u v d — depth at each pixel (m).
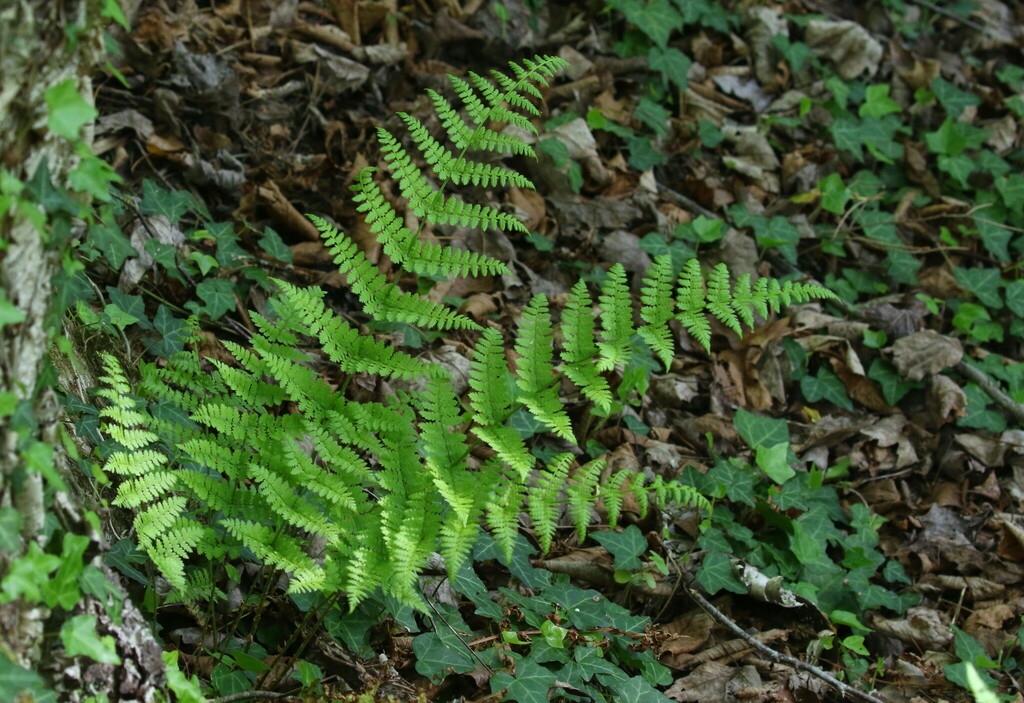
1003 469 2.07
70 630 1.49
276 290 1.94
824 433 2.04
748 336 2.10
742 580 1.86
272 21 2.17
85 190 1.51
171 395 1.66
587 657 1.74
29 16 1.45
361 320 1.97
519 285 2.05
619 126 2.23
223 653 1.64
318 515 1.61
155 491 1.60
